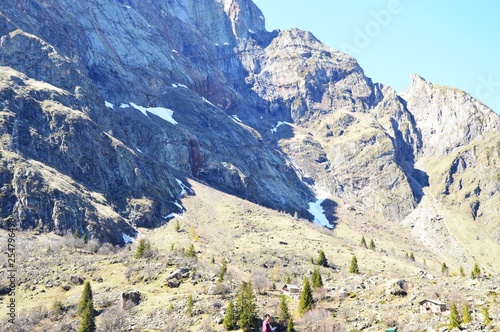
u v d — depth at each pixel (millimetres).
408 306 86062
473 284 89875
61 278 129500
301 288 113125
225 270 138375
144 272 129875
